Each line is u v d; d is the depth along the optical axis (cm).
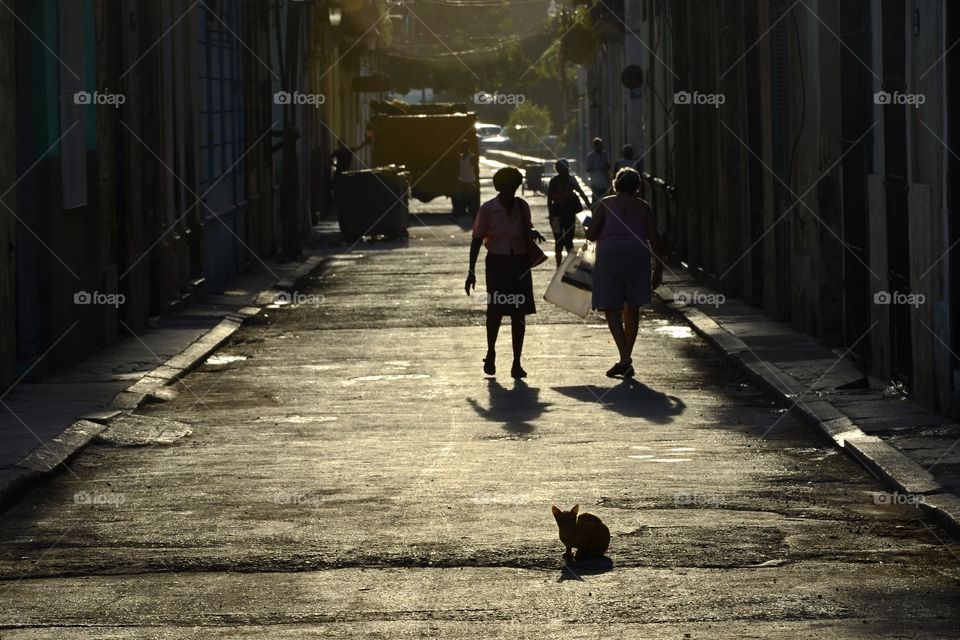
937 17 1297
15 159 1527
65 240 1719
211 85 2738
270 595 813
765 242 2159
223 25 2866
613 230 1705
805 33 1883
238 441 1313
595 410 1466
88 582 845
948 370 1295
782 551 900
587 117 7288
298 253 3362
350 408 1499
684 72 2973
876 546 912
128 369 1717
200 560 890
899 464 1112
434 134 5200
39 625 760
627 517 989
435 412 1468
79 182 1775
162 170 2225
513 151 9294
